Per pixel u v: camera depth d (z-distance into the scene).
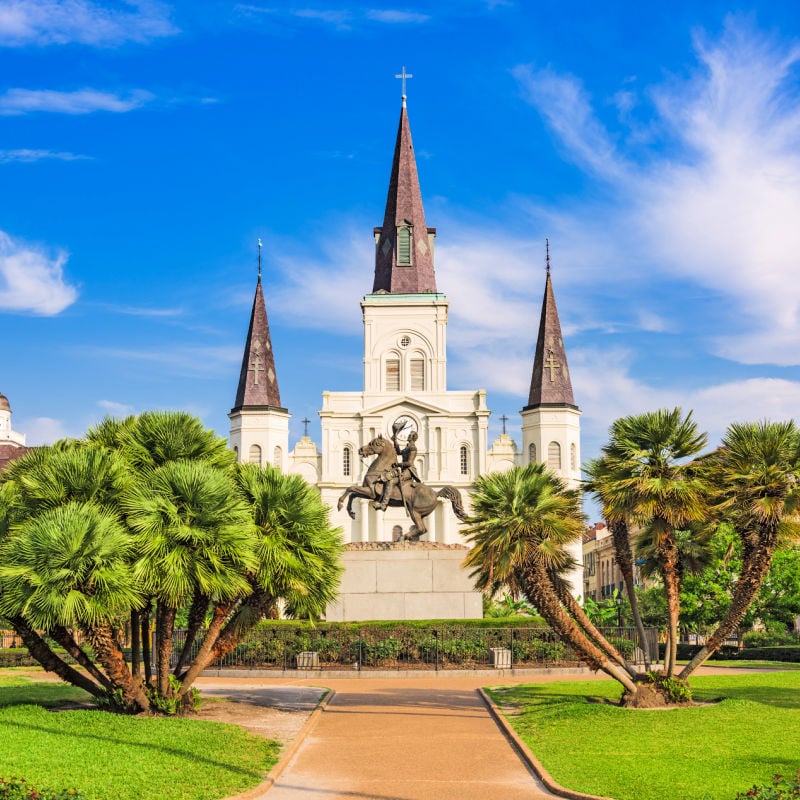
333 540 19.44
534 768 14.59
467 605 28.80
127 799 12.09
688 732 16.41
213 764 14.27
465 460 81.12
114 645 17.56
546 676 26.77
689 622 43.12
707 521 20.72
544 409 80.44
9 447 77.31
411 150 89.12
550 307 83.00
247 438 81.56
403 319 84.38
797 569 42.84
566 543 19.83
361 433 81.25
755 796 11.09
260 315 84.50
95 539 16.42
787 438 19.69
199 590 18.02
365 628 27.83
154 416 19.80
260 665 27.77
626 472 20.03
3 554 16.81
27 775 12.58
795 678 24.86
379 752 16.05
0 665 30.86
